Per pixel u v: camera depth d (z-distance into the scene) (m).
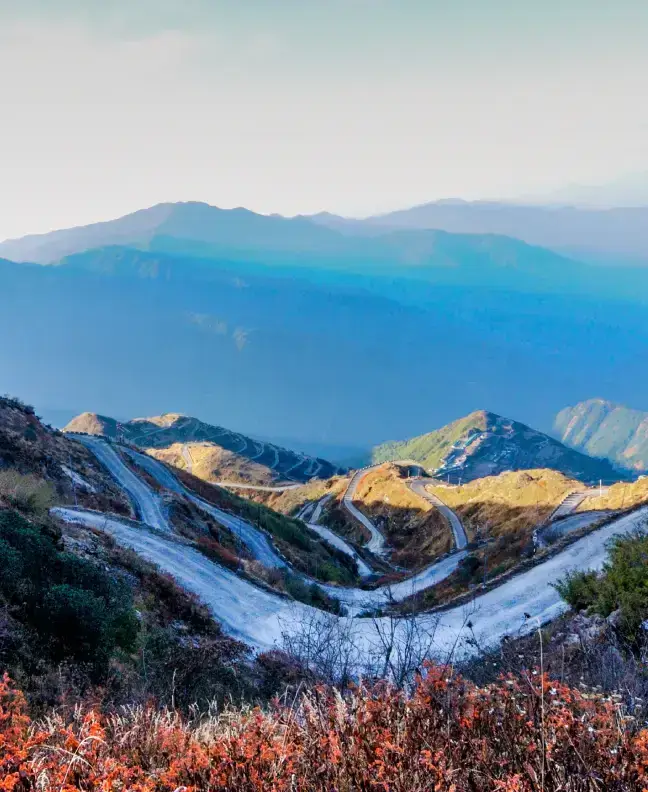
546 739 4.00
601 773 3.74
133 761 4.55
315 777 3.99
